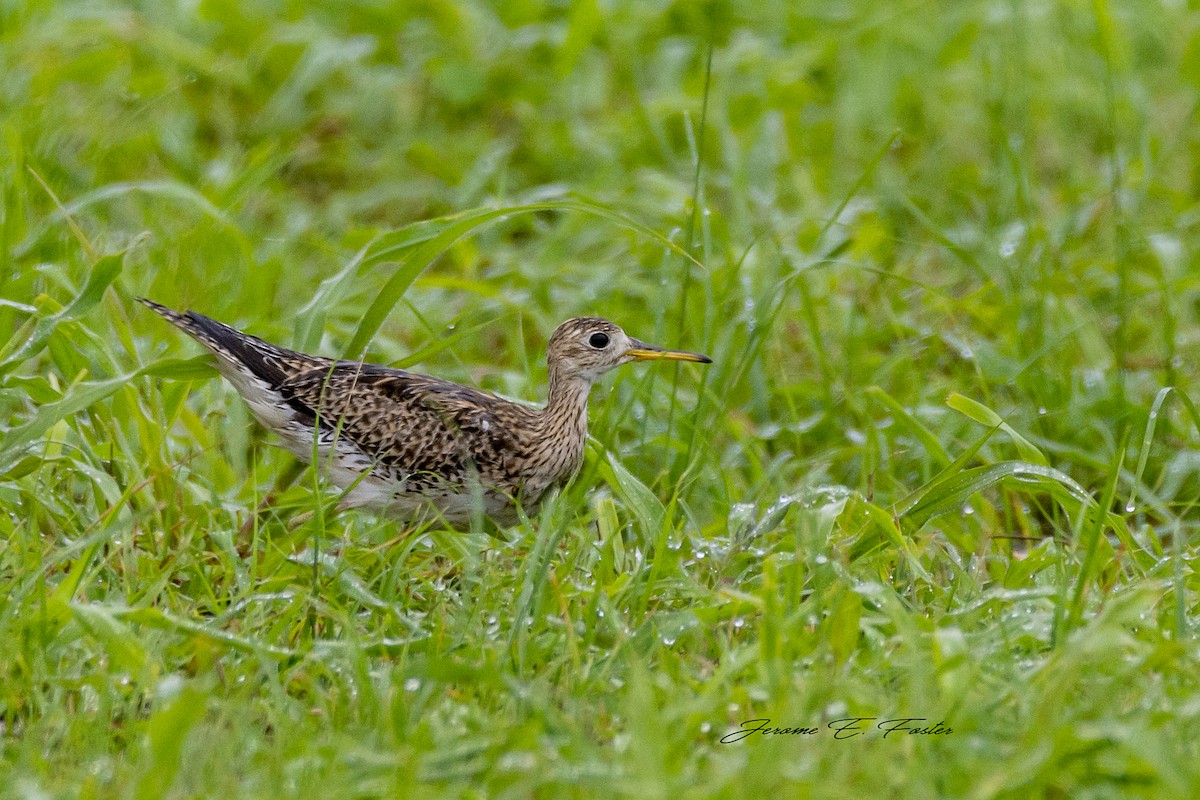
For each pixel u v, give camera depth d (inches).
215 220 604.1
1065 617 375.2
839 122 814.5
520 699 337.7
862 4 911.7
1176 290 617.6
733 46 844.6
